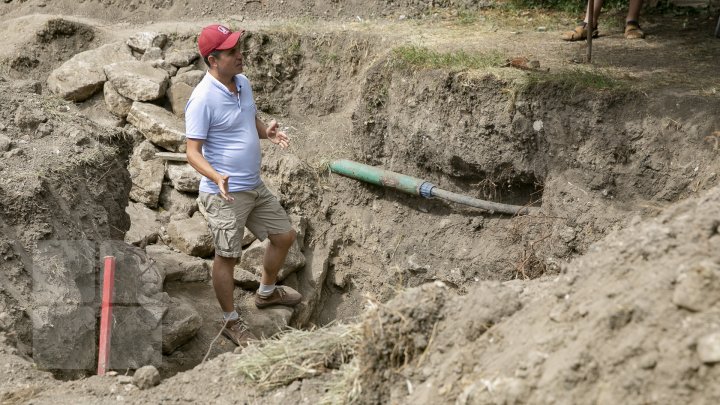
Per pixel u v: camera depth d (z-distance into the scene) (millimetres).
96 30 9164
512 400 3186
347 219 8016
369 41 8445
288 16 9328
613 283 3314
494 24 8789
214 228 5906
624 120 6617
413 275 7703
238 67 5598
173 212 7828
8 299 5012
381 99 7922
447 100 7367
